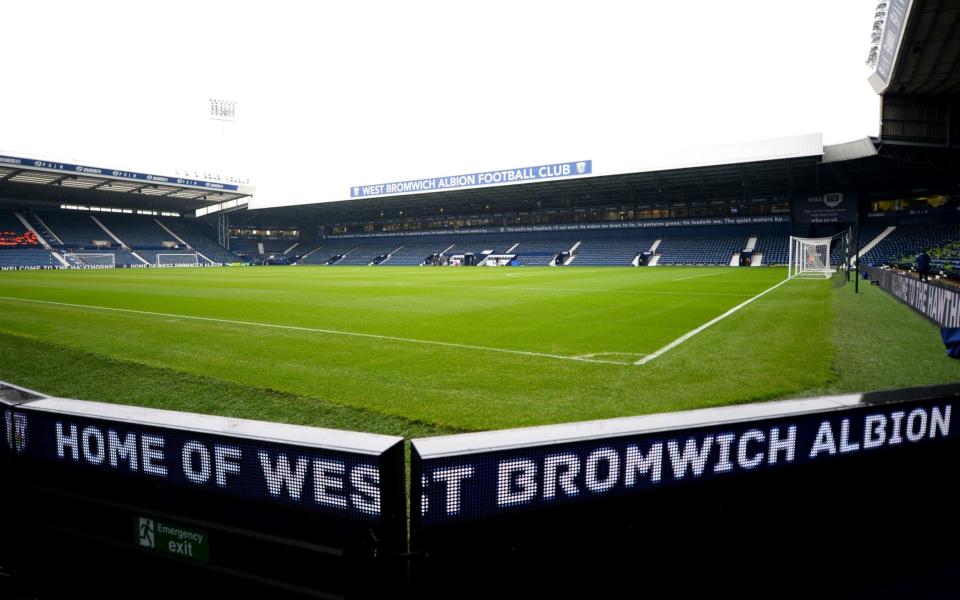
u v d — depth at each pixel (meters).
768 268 41.81
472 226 68.50
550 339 9.17
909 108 25.61
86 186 50.94
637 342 8.81
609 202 58.34
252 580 1.92
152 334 9.85
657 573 1.95
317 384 6.11
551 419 4.80
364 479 1.71
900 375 6.26
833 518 2.16
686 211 54.75
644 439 1.89
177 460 2.00
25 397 2.43
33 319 12.03
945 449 2.34
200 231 70.44
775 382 6.02
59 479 2.26
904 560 2.26
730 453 2.00
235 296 18.06
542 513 1.82
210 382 6.25
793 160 35.91
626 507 1.90
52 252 53.16
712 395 5.51
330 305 15.05
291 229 79.56
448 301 16.12
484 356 7.70
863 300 15.30
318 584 1.83
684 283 24.06
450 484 1.72
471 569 1.78
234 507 1.94
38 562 2.34
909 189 41.91
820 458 2.12
